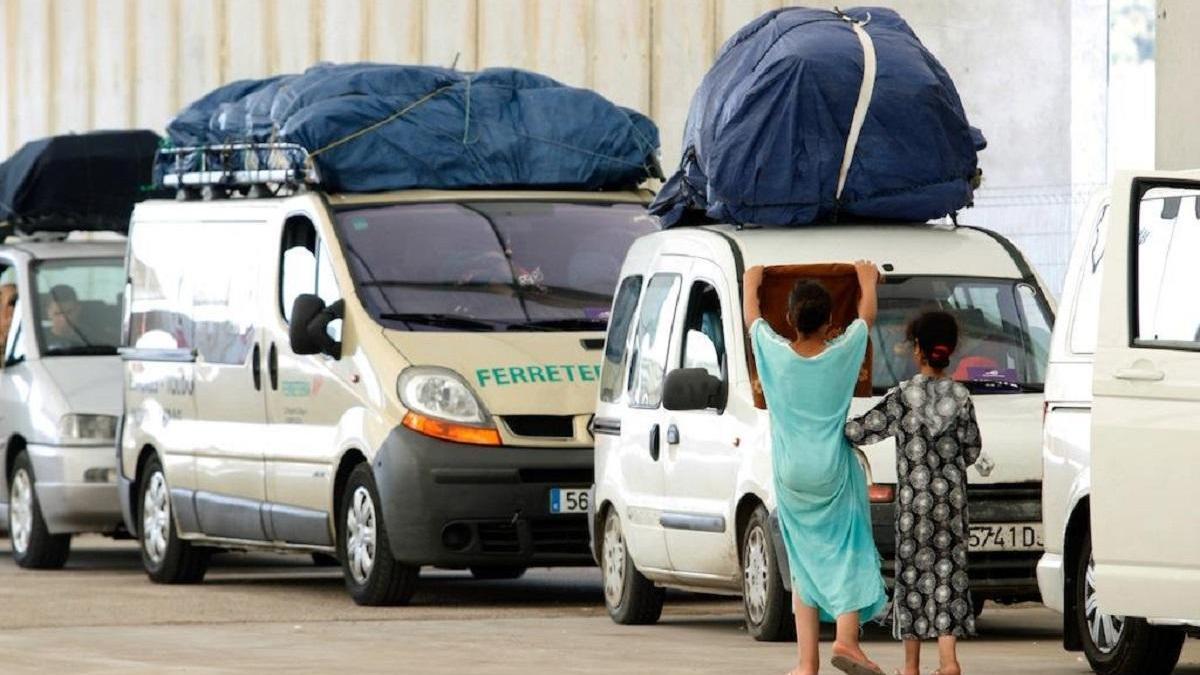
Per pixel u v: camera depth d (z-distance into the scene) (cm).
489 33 4688
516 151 3259
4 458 3888
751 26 2717
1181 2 3612
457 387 2939
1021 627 2716
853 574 1988
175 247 3512
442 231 3144
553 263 3147
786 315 2186
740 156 2598
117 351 3859
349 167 3186
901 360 2498
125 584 3494
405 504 2916
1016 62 3903
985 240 2642
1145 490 1956
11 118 6022
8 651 2427
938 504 2003
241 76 5275
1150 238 1992
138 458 3572
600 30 4503
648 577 2686
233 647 2464
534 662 2284
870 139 2592
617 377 2789
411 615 2894
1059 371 2191
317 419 3095
